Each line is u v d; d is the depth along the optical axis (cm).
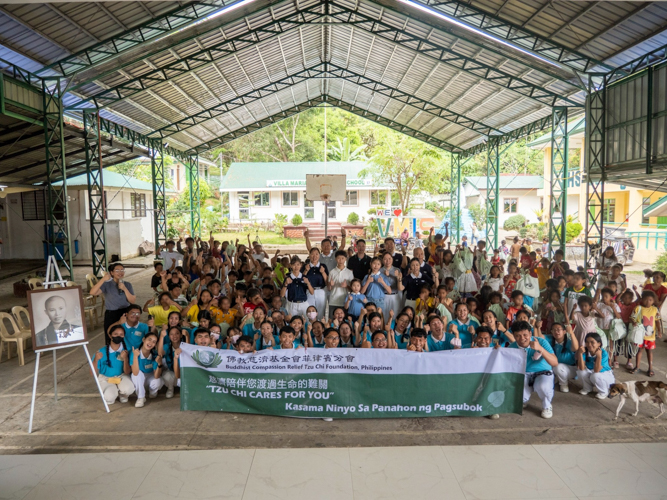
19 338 785
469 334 630
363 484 435
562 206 1403
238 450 497
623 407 598
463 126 1983
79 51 1085
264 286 808
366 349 568
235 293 805
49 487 437
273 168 3303
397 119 2291
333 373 571
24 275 1722
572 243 2136
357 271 824
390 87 1839
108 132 1623
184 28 1128
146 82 1426
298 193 3266
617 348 740
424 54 1346
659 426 548
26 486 439
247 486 433
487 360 565
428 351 588
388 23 1348
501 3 991
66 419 578
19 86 1062
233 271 930
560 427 547
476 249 1080
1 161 1532
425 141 2409
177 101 1658
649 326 708
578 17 930
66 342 576
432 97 1814
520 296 693
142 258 2214
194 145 2356
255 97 1928
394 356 566
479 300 761
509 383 565
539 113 1588
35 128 1288
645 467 462
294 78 1900
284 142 4850
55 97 1196
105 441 523
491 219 2062
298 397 575
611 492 422
